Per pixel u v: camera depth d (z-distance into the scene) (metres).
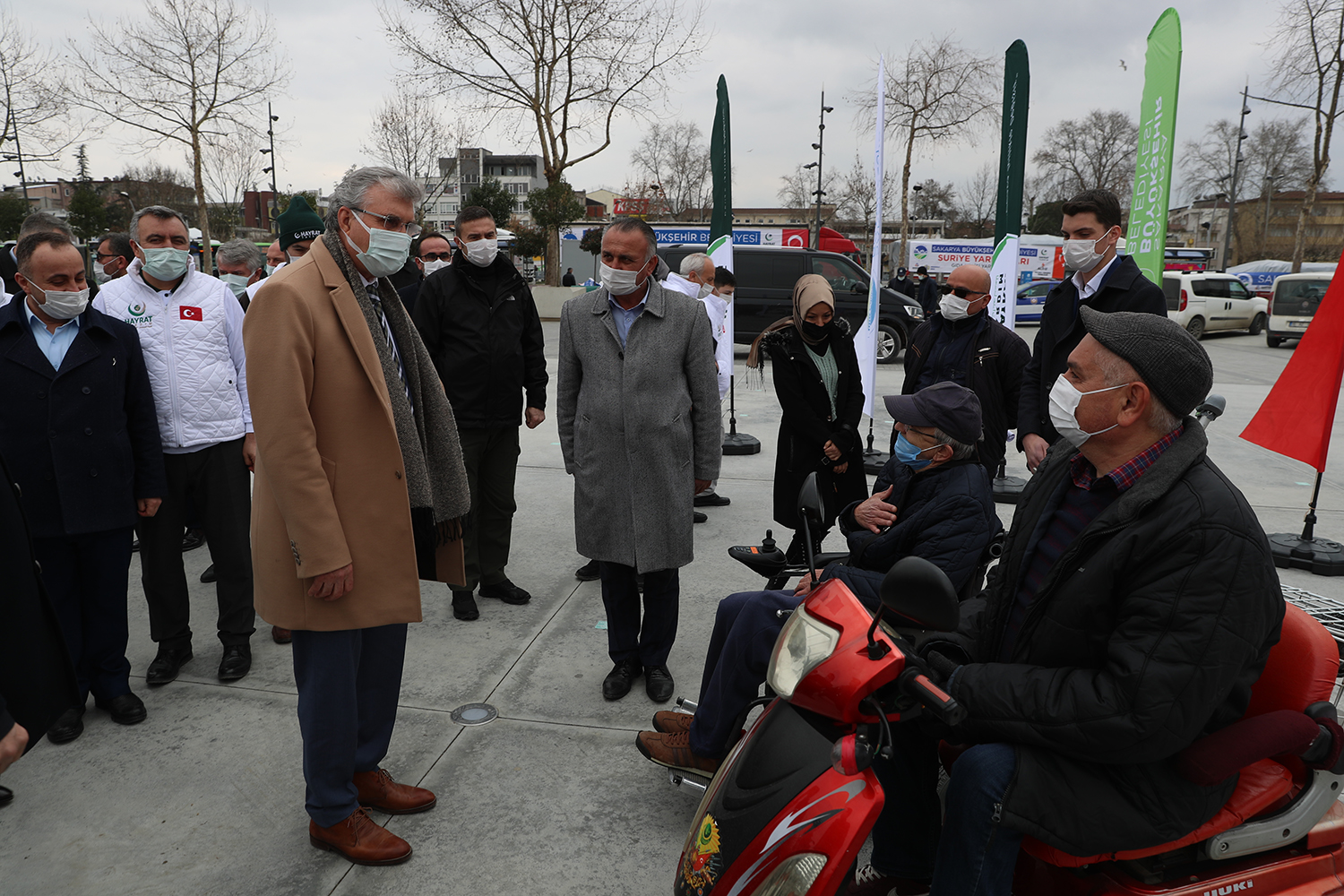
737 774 1.85
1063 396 1.78
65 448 2.99
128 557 3.21
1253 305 20.83
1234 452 7.84
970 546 2.39
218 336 3.52
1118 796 1.66
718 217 7.65
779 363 3.97
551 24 24.84
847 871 1.63
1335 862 1.88
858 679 1.69
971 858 1.73
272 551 2.28
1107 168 52.03
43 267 2.93
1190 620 1.57
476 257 4.11
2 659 1.74
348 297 2.27
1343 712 2.09
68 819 2.61
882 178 7.05
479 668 3.64
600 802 2.70
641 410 3.18
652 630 3.38
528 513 5.94
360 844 2.40
